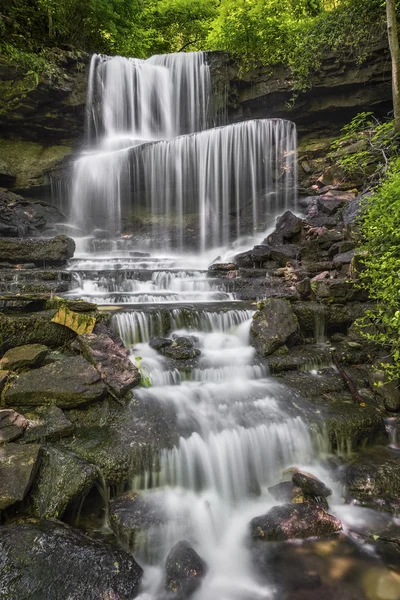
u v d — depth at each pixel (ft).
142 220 47.62
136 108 54.39
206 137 45.83
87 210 47.09
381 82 44.50
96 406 14.62
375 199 20.97
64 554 9.52
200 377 17.62
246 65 49.60
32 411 13.82
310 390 17.78
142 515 11.51
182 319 20.61
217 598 9.70
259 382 18.08
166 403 15.46
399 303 16.42
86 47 56.34
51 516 10.80
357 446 15.96
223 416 15.35
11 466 11.22
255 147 45.57
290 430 15.23
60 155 48.96
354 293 22.58
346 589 10.00
